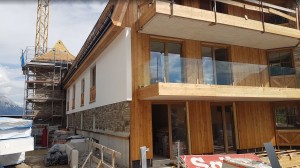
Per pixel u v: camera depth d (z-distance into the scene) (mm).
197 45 10234
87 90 15461
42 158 11812
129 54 8914
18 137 8422
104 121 11531
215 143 10414
